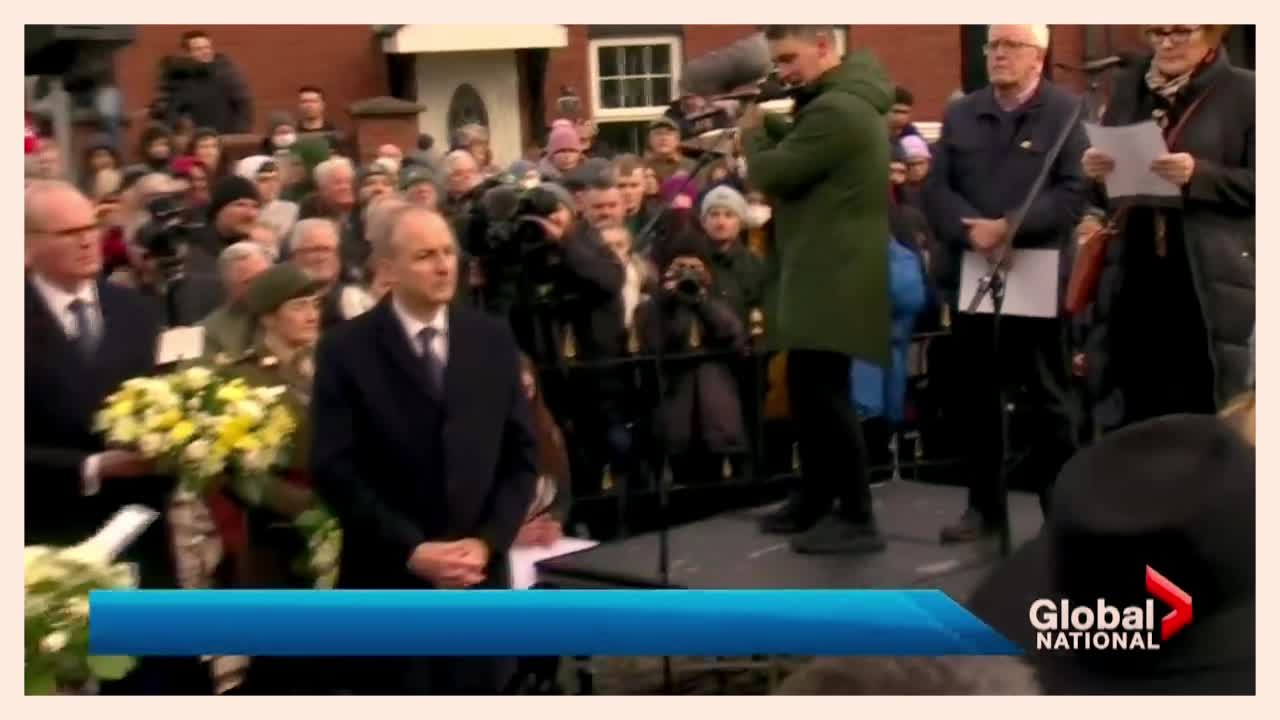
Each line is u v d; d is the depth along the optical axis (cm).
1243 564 196
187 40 893
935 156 621
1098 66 608
